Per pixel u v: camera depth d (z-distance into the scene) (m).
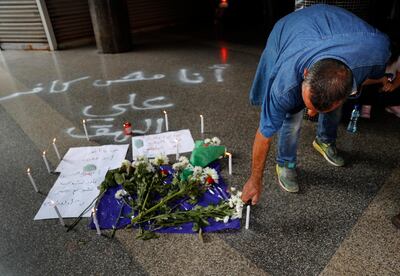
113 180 2.08
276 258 1.63
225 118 3.03
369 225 1.80
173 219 1.83
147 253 1.67
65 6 5.98
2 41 6.27
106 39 5.48
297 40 1.46
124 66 4.79
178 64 4.77
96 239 1.76
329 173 2.24
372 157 2.40
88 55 5.60
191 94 3.63
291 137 1.95
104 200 2.00
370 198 2.00
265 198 2.03
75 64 5.04
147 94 3.69
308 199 2.01
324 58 1.27
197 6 7.77
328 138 2.32
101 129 2.93
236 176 2.21
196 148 2.28
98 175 2.25
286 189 2.07
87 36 6.47
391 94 2.93
